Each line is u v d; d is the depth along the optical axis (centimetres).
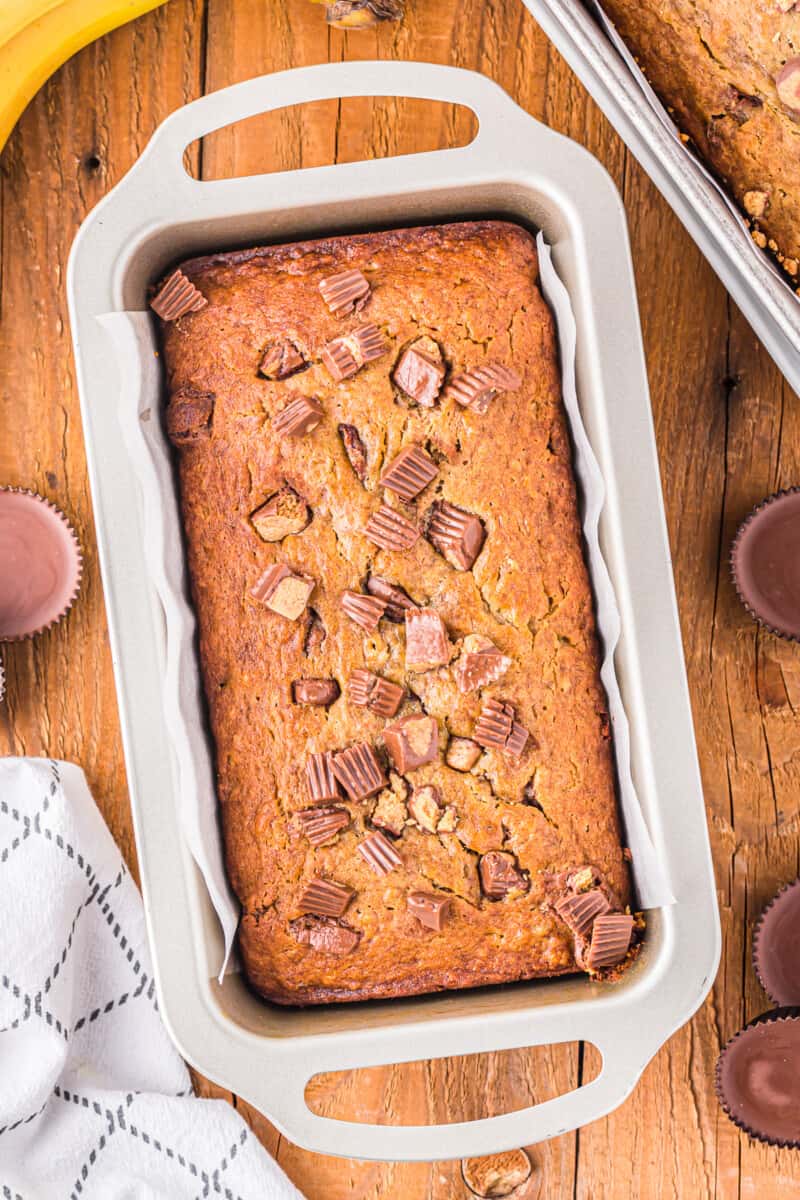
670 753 51
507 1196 58
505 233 53
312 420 52
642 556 51
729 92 52
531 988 52
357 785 51
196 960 51
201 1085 58
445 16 57
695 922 51
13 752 58
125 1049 57
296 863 52
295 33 57
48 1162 56
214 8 56
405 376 52
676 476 57
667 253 57
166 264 53
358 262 53
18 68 54
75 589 57
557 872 52
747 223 53
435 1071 58
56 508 57
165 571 51
